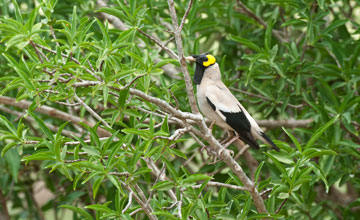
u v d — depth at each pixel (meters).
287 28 14.09
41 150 7.77
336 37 13.81
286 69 11.80
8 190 14.30
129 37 8.07
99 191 13.09
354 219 12.89
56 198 14.25
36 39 6.88
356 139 12.42
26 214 14.55
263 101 13.01
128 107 8.81
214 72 10.54
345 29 12.74
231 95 10.30
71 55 7.25
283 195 8.64
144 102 8.57
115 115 8.04
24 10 13.12
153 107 8.60
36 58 7.48
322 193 13.87
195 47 11.80
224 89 10.45
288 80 11.97
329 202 13.49
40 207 14.62
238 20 14.03
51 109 12.11
